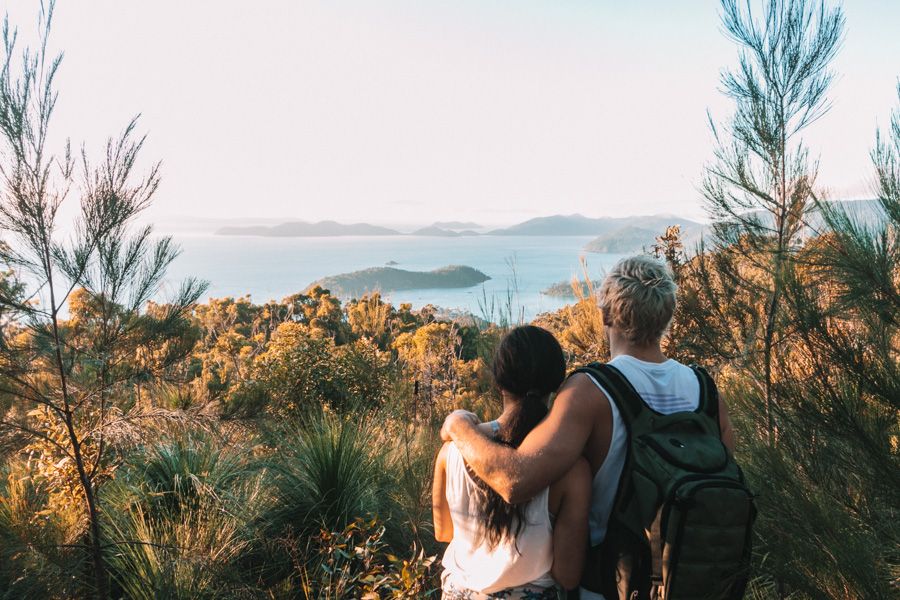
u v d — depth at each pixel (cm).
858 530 163
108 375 282
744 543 121
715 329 289
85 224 261
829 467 173
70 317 272
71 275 260
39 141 251
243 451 389
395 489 359
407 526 322
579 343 399
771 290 257
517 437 133
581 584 138
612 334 151
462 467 141
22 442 284
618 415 133
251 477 358
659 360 146
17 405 295
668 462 125
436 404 384
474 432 137
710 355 306
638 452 129
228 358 668
